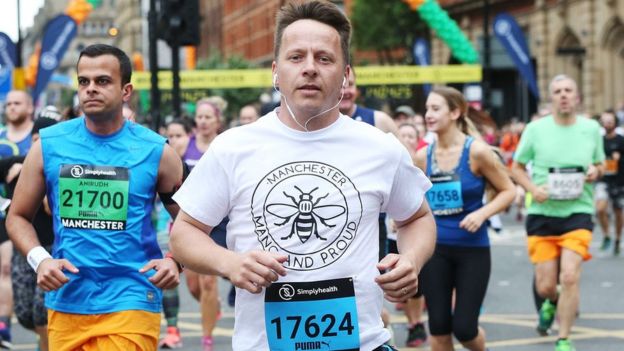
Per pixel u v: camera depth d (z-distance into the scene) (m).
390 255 3.99
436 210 7.57
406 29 56.22
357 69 30.56
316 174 4.00
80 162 5.60
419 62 36.09
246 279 3.81
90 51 5.60
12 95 10.01
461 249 7.36
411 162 4.19
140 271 5.39
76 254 5.53
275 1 81.50
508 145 27.03
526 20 47.38
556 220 9.35
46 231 7.55
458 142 7.66
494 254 17.12
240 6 95.69
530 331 10.30
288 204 3.98
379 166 4.07
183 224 4.09
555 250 9.40
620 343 9.61
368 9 55.91
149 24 15.34
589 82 41.31
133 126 5.71
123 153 5.63
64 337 5.55
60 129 5.68
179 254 4.06
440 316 7.31
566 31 43.50
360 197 4.03
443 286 7.34
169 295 9.77
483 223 7.43
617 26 39.88
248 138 4.03
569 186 9.30
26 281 7.89
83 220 5.56
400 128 12.17
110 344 5.43
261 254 3.79
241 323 4.05
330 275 3.99
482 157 7.53
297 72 3.94
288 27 3.99
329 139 4.02
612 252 17.39
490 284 13.61
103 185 5.58
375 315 4.07
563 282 9.00
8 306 9.60
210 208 4.06
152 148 5.66
